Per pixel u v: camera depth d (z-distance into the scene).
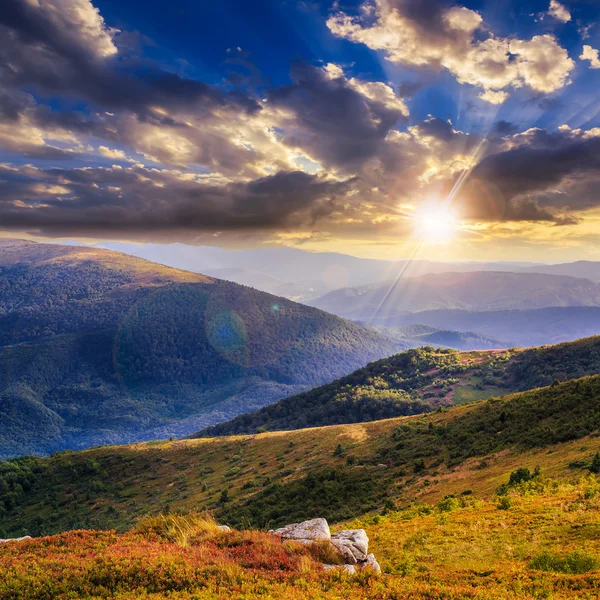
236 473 134.75
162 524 15.82
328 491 80.12
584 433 56.75
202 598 10.00
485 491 46.06
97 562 11.71
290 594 10.28
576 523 20.88
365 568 12.69
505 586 12.66
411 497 60.38
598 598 11.17
